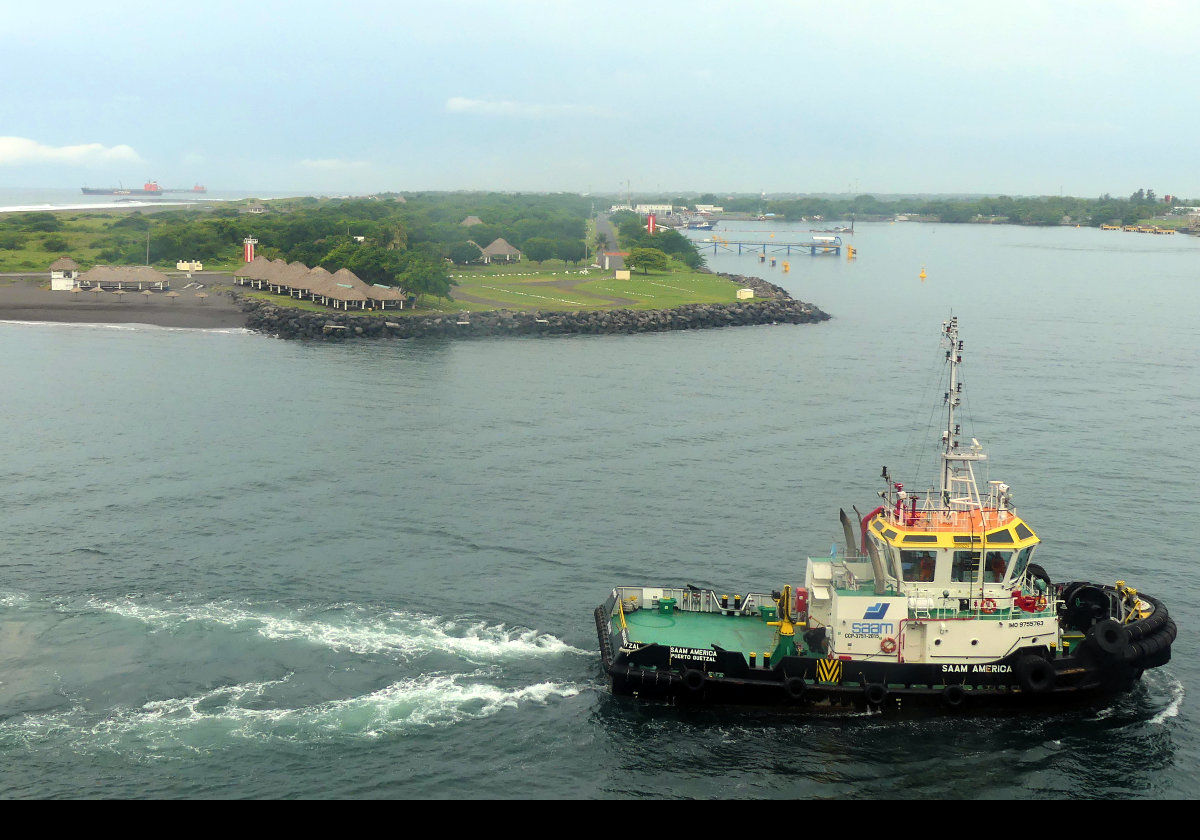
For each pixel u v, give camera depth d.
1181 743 45.97
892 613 47.38
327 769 43.22
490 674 51.19
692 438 97.88
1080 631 49.94
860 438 98.50
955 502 49.78
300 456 89.00
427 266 189.62
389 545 67.81
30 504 74.50
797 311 199.38
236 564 64.00
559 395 119.12
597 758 44.59
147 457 87.75
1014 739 46.06
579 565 64.94
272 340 160.50
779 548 68.44
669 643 49.59
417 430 99.62
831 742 45.81
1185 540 69.75
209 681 49.72
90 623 55.31
